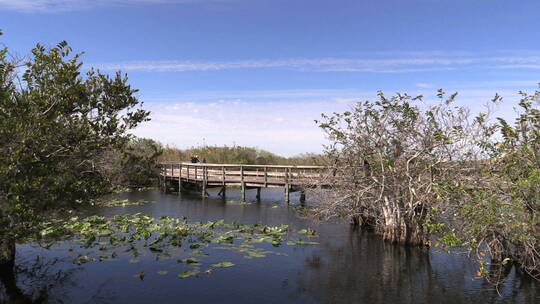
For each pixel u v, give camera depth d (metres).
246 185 20.50
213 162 29.80
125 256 9.08
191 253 9.44
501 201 6.83
